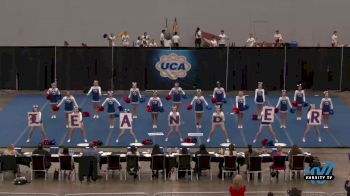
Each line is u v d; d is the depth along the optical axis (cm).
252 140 3058
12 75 4116
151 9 4847
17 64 4106
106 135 3130
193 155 2536
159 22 4862
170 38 4794
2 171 2452
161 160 2459
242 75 4116
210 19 4862
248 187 2388
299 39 4875
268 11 4850
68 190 2341
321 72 4128
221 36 4675
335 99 4034
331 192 2325
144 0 4844
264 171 2606
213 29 4869
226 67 4109
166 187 2386
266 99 3984
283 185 2419
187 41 4888
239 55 4097
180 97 3516
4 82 4125
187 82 4128
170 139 3064
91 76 4109
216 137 3116
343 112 3700
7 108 3722
